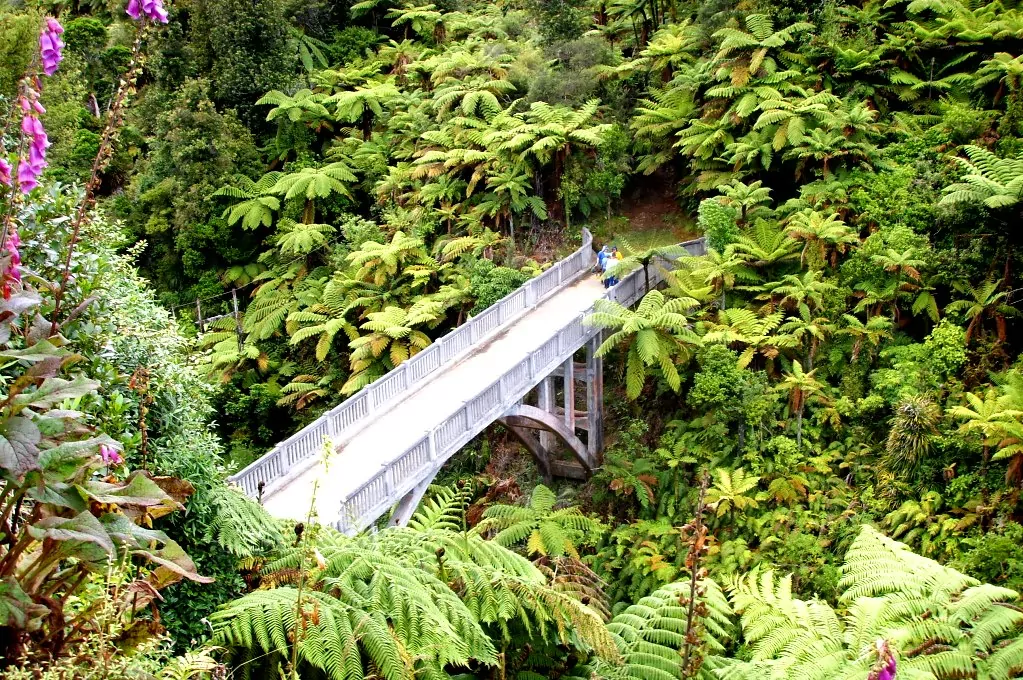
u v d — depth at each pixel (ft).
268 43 100.83
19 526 16.46
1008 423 49.19
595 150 87.30
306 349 84.64
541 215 85.20
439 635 23.48
